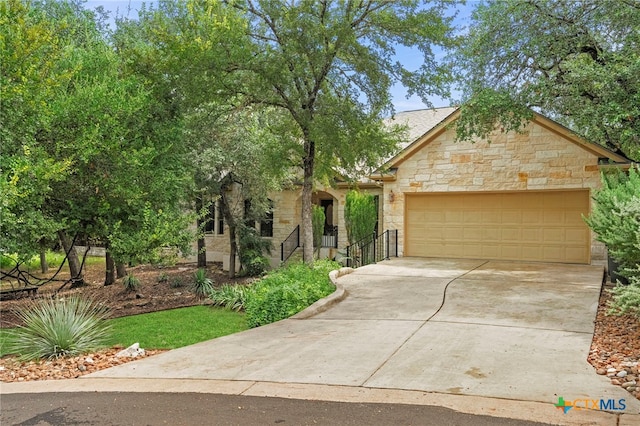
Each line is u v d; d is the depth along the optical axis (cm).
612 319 750
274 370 568
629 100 981
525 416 415
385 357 595
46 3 1478
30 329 735
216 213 2152
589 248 1366
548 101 1177
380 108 1309
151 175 1084
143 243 1010
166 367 604
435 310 845
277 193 2014
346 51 1248
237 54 1183
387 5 1270
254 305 902
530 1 1116
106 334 808
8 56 854
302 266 1245
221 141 1666
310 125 1234
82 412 468
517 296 932
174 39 1156
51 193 990
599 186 1332
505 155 1456
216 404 472
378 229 1867
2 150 863
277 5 1238
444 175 1545
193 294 1420
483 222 1530
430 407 441
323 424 416
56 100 930
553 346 619
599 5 1066
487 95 1166
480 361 567
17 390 550
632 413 417
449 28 1241
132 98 991
